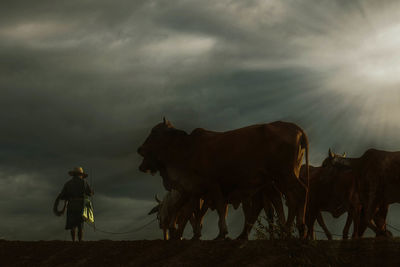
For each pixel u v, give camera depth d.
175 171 12.50
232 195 12.08
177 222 15.18
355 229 14.91
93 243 11.80
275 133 11.48
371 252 9.40
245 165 11.61
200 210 12.44
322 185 15.71
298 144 11.45
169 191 15.16
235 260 9.70
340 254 9.49
